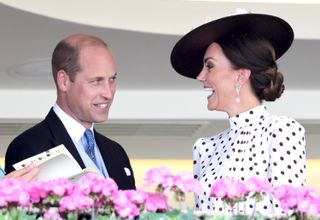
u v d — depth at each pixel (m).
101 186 7.31
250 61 11.09
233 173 10.66
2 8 23.89
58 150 9.85
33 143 11.52
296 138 10.46
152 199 7.34
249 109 11.16
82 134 11.98
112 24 26.45
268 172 10.45
